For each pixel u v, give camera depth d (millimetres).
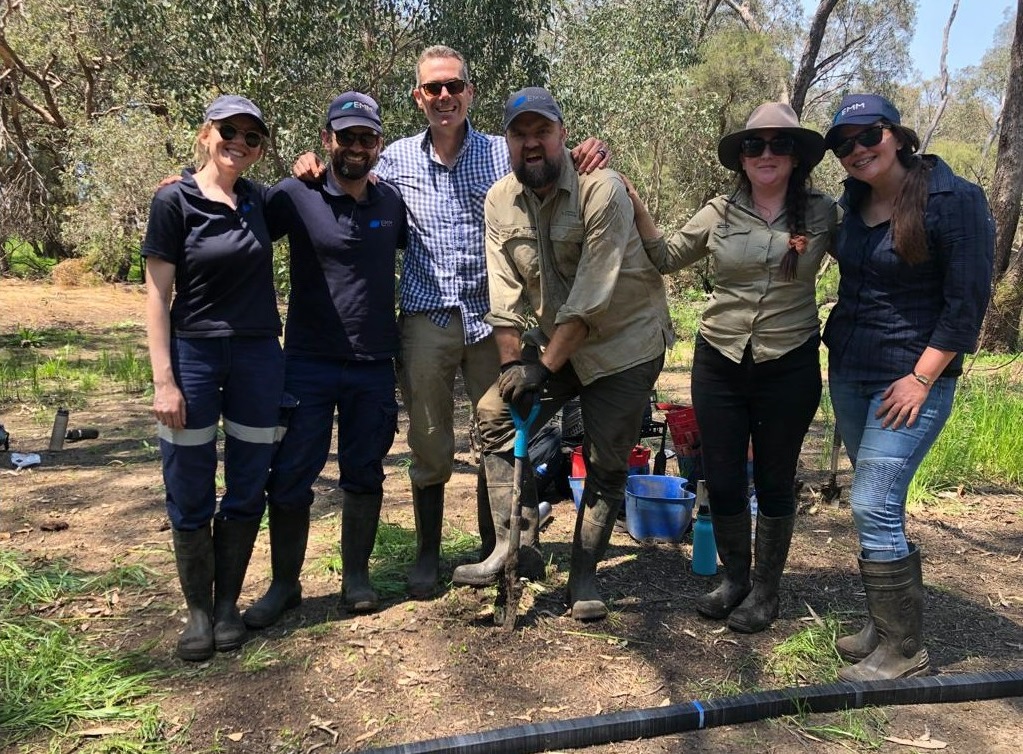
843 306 3135
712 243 3342
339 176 3230
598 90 13930
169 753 2551
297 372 3352
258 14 7859
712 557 4035
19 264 21688
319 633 3291
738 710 2771
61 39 18688
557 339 3154
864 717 2832
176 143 10578
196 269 2934
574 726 2625
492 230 3297
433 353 3502
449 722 2732
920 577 3051
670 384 9734
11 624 3303
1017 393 8258
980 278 2754
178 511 3025
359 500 3443
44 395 8875
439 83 3332
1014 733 2756
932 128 19188
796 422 3303
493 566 3584
